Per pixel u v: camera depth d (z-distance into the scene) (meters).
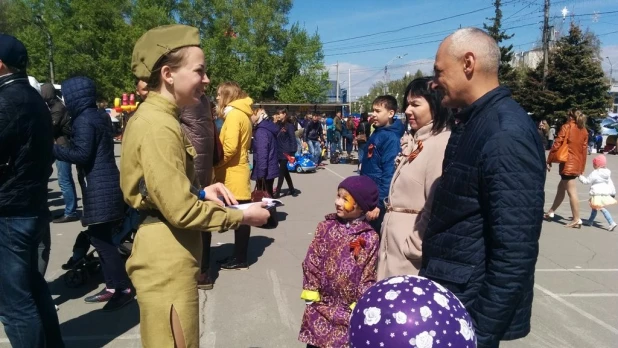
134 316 4.35
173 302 2.06
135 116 2.13
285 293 4.96
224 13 51.03
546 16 34.47
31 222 2.96
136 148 2.04
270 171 8.47
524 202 1.82
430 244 2.16
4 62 2.89
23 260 2.95
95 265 5.12
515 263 1.82
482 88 2.06
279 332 4.10
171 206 1.97
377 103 4.07
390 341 1.52
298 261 6.02
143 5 47.50
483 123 1.97
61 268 5.57
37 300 3.14
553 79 34.78
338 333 2.87
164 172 1.98
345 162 19.20
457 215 2.03
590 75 33.69
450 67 2.09
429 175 2.86
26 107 2.87
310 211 9.16
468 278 1.98
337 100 60.88
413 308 1.54
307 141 17.38
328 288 2.93
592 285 5.38
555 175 15.99
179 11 51.00
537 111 34.91
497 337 1.88
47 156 3.05
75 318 4.29
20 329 2.97
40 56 42.88
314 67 53.72
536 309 4.72
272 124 8.45
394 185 3.10
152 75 2.12
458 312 1.58
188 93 2.15
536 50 40.31
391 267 2.98
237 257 5.68
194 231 2.16
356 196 2.91
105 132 4.33
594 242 7.21
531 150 1.86
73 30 42.81
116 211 4.34
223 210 2.08
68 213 7.72
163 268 2.07
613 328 4.31
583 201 10.95
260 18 51.41
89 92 4.26
